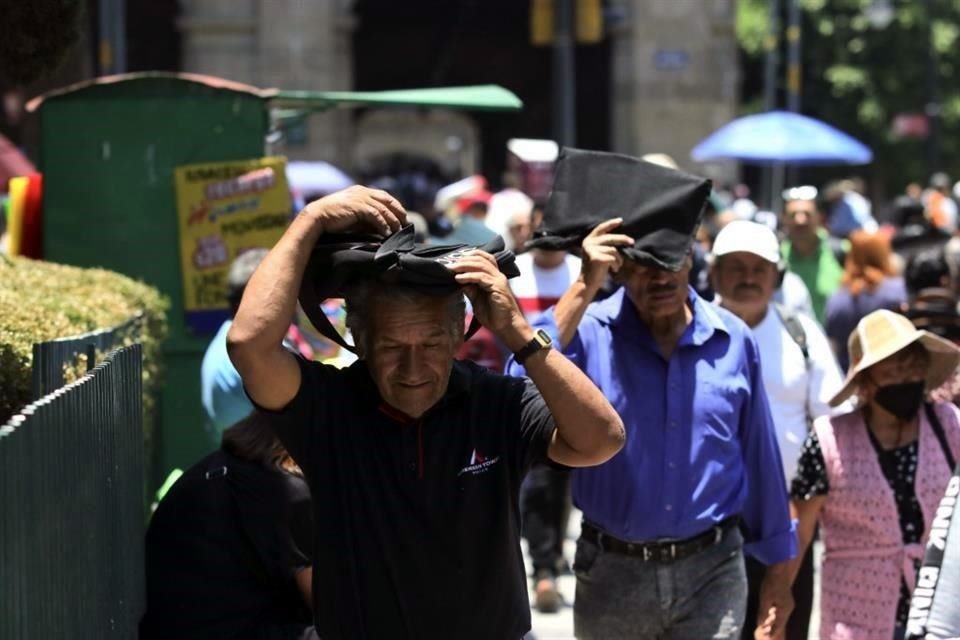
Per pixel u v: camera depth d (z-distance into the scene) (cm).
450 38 5141
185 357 1249
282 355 573
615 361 814
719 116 4253
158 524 764
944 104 6456
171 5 4084
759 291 973
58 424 557
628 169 808
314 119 4031
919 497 879
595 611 814
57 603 552
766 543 834
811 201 1709
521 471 594
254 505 741
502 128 5559
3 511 473
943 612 643
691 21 4219
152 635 756
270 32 3959
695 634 801
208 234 1249
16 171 1881
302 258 567
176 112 1245
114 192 1249
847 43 6425
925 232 2002
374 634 591
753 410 826
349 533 588
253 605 749
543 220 809
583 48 4522
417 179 4781
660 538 798
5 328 700
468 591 589
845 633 886
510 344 568
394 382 569
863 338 884
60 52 743
